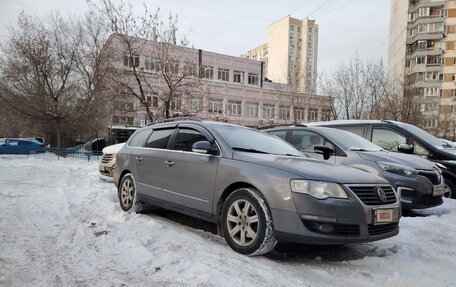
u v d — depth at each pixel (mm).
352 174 4074
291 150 5348
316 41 73438
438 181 6418
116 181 6543
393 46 65688
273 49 74188
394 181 6113
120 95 20703
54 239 4348
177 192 5059
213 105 44438
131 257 3775
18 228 4773
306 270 3672
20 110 25484
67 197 7160
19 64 25359
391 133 7992
